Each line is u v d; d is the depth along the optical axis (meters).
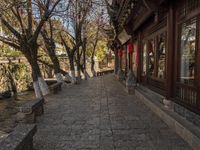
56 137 3.88
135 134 3.99
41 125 4.58
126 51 12.77
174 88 4.71
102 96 8.16
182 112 4.27
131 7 6.88
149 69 7.10
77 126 4.48
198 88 3.63
